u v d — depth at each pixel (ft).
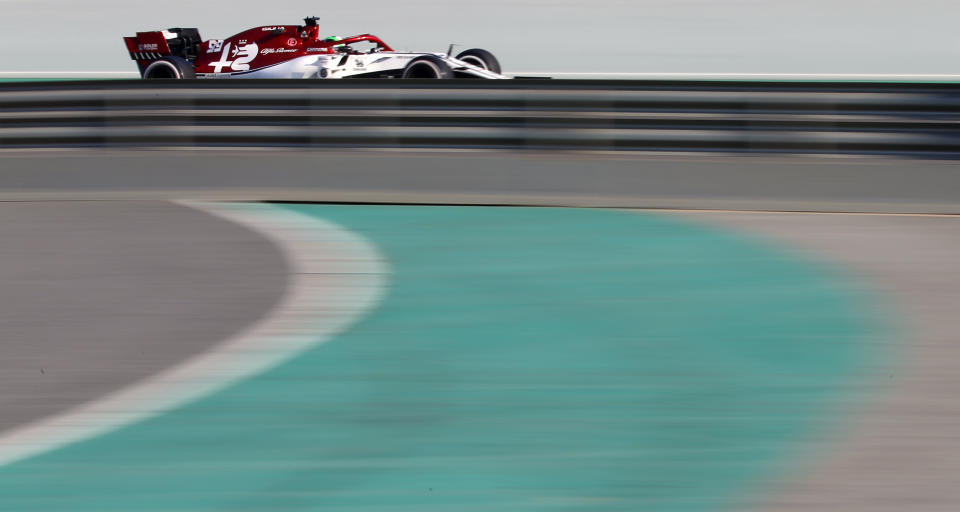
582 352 62.69
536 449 47.85
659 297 75.66
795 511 41.34
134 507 42.11
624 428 50.42
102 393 56.03
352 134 129.90
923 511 41.37
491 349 63.36
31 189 121.80
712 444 48.34
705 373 58.75
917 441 48.60
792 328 67.62
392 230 100.68
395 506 41.96
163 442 49.06
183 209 111.75
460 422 51.31
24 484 44.50
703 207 110.32
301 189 119.55
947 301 73.77
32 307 73.67
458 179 121.19
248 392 55.93
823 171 118.42
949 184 114.32
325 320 69.87
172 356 62.34
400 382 57.36
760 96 121.29
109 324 69.31
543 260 87.71
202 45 230.27
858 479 44.39
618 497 42.65
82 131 134.41
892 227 100.32
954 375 58.03
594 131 125.18
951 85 117.70
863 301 74.08
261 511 41.63
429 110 128.26
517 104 126.52
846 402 53.93
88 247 93.15
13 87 135.44
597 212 109.60
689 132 123.13
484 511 41.39
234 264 86.33
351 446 48.34
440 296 76.02
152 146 133.08
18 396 55.77
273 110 131.03
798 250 90.84
